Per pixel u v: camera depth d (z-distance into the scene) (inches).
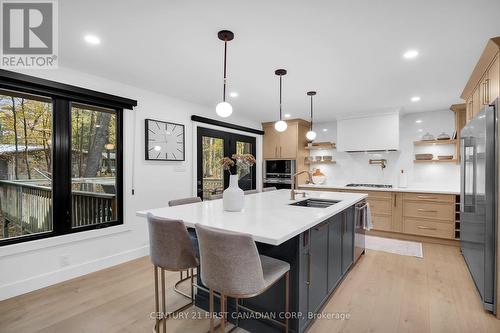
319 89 133.2
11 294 91.3
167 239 63.9
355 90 134.0
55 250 103.0
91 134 118.0
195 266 65.6
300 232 61.9
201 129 172.6
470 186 101.4
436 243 157.9
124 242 126.6
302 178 218.1
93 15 69.7
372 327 75.1
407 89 132.0
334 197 118.3
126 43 85.6
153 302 89.0
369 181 202.5
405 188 178.4
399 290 97.3
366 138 185.2
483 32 76.8
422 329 74.2
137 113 133.0
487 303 82.9
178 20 72.1
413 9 66.3
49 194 104.6
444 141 164.6
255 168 223.1
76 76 108.7
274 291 71.6
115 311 83.3
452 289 98.2
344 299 90.5
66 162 107.7
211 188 180.1
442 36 79.6
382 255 136.3
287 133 216.2
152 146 138.5
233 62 100.4
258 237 54.9
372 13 68.2
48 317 79.7
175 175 152.6
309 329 73.7
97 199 119.7
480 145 87.4
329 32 78.0
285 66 104.0
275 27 75.4
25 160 99.1
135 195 131.6
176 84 127.8
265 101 157.9
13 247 91.6
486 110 81.6
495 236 81.2
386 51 90.0
